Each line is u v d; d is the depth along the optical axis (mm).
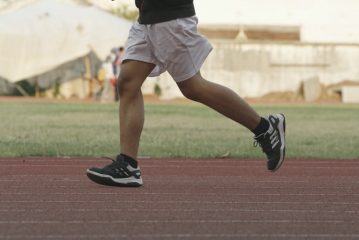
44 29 36062
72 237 5004
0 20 36062
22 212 5934
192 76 6953
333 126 18984
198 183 7953
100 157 11133
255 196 6949
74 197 6734
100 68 39594
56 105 29094
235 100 7133
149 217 5742
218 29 44688
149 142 13359
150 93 40625
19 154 11234
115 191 7125
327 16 45312
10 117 20484
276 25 45125
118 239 4949
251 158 11406
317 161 11102
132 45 7094
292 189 7539
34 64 36031
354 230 5371
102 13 36781
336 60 41938
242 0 44875
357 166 10367
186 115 23266
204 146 12805
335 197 6973
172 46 6863
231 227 5395
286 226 5473
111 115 22297
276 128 7367
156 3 6844
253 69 41281
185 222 5555
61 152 11531
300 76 41750
